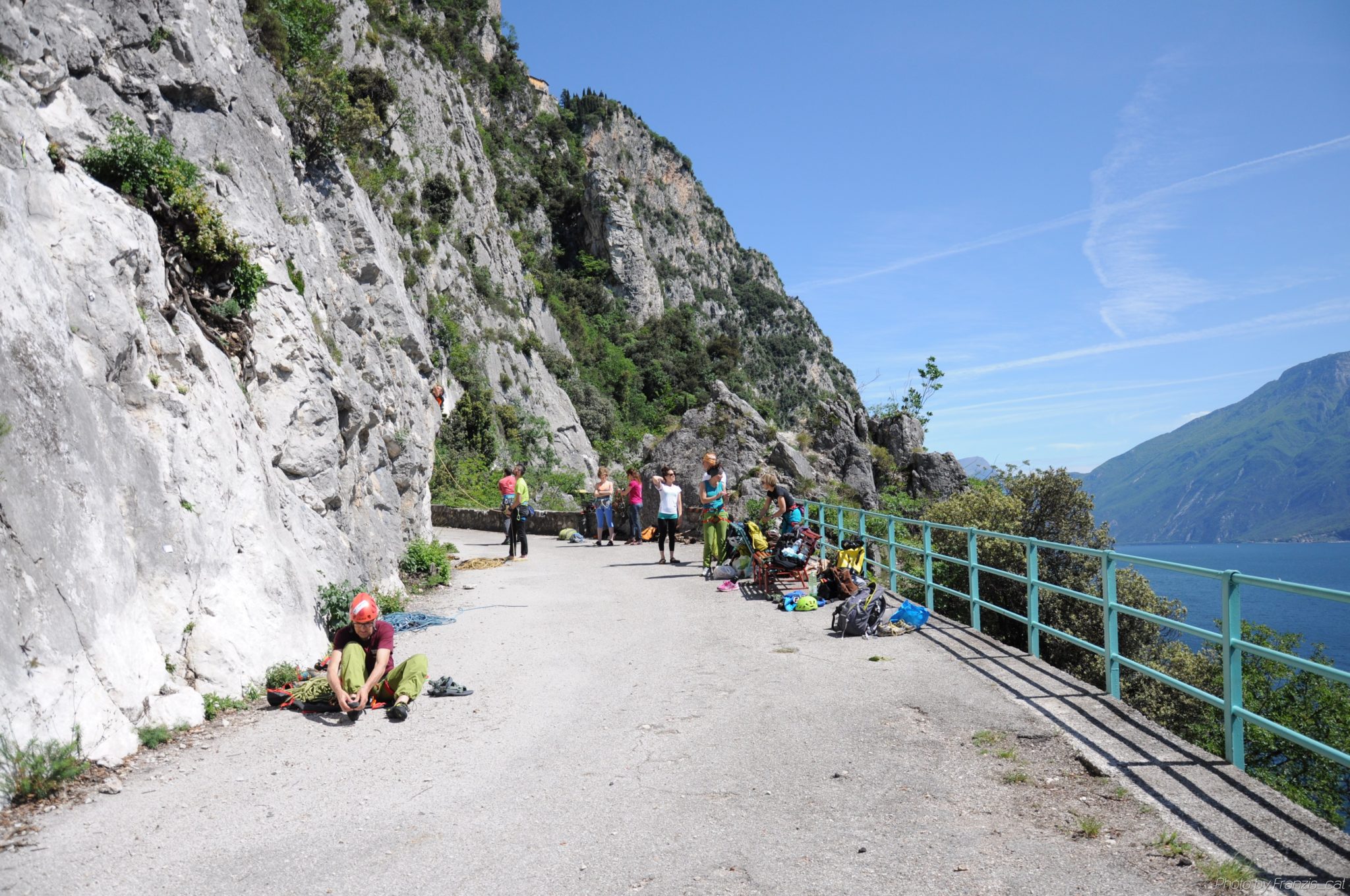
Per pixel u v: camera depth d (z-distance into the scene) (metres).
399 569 15.00
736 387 113.44
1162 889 3.86
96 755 5.63
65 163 7.98
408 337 20.97
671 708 7.16
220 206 11.57
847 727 6.48
